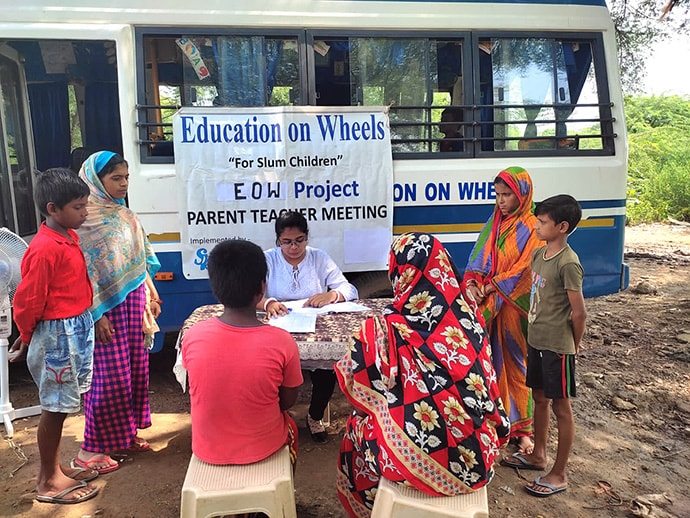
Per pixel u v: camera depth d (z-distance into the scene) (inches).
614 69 167.8
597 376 171.0
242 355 84.2
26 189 166.1
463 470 78.8
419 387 79.0
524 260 119.5
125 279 118.1
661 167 583.5
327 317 117.0
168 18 148.3
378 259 159.5
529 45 163.9
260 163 152.0
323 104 157.4
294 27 153.3
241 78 152.9
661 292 275.6
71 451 129.0
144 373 124.8
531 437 134.4
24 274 98.2
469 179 161.8
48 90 157.6
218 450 85.4
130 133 148.9
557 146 166.4
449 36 159.9
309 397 160.4
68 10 145.8
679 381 168.2
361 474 90.1
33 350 101.9
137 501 110.0
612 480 118.6
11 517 104.7
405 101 160.1
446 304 81.7
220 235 152.3
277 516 81.8
